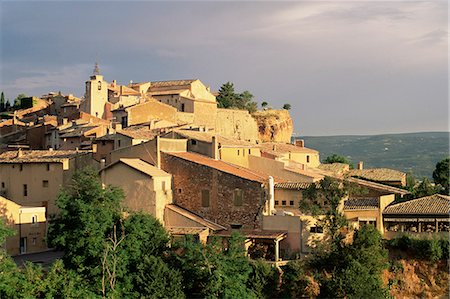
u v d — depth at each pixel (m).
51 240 65.88
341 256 66.50
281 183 78.12
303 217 70.00
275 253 68.44
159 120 113.00
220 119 141.50
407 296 68.81
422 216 73.38
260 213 71.31
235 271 63.50
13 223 74.56
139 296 62.28
